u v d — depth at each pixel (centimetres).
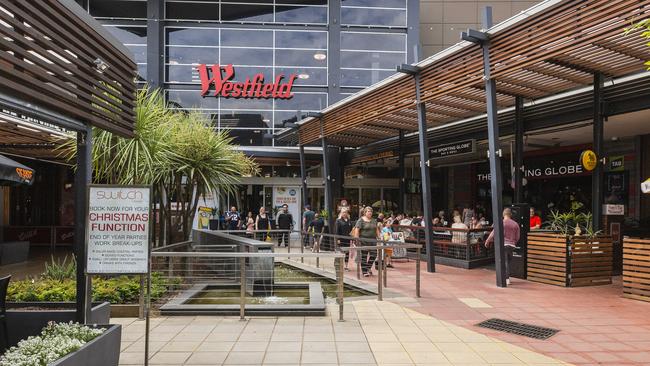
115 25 2227
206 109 2256
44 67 421
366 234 1147
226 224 1958
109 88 556
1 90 376
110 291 762
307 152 2144
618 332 650
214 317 726
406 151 1792
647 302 842
